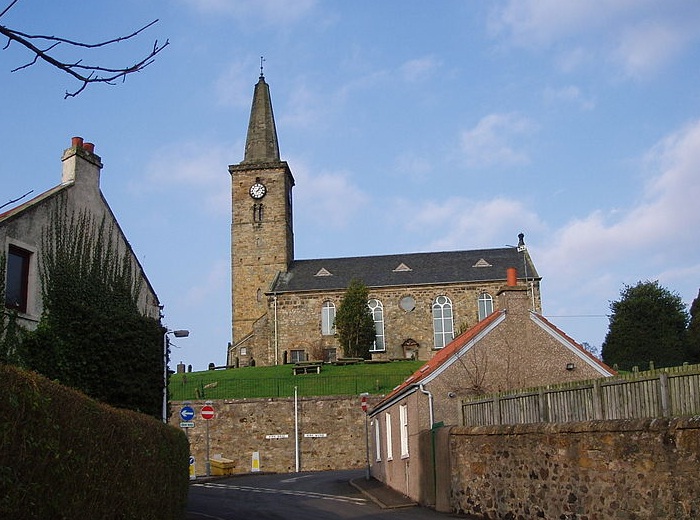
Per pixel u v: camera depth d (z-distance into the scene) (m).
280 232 78.88
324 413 46.47
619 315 79.12
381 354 71.81
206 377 62.69
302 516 21.97
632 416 14.69
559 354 26.66
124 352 23.22
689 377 13.33
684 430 12.87
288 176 82.12
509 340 26.50
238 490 31.14
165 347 26.67
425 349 71.56
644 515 13.86
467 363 25.91
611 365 75.31
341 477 37.12
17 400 8.69
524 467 18.36
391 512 22.59
